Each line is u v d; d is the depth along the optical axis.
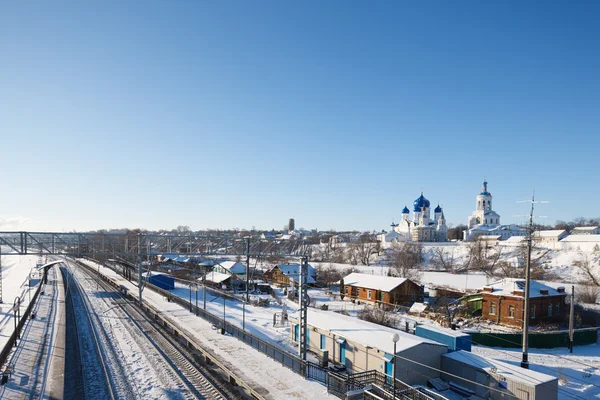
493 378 24.73
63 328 40.12
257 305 56.72
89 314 47.44
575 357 36.19
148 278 69.19
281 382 24.48
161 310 47.69
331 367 29.98
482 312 50.25
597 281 69.56
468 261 100.69
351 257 116.81
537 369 32.34
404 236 154.75
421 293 61.34
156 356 31.69
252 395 23.27
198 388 25.19
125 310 50.81
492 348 39.12
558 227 159.62
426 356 27.72
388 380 25.50
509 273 79.88
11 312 49.09
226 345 32.59
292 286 71.25
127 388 25.00
